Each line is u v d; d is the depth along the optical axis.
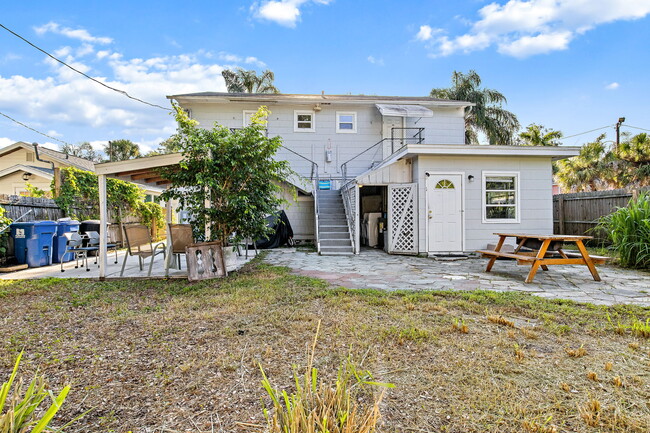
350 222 10.45
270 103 13.55
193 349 2.89
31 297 4.71
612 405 2.03
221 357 2.72
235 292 4.78
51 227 7.83
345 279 5.86
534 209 9.50
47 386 2.30
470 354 2.72
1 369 2.55
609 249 8.16
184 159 5.82
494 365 2.53
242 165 6.07
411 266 7.35
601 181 18.67
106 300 4.50
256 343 2.99
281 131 13.72
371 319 3.58
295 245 12.31
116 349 2.91
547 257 6.35
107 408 2.06
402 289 5.02
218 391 2.24
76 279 5.89
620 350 2.78
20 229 7.37
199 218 6.19
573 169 19.58
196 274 5.62
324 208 11.77
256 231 6.52
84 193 10.49
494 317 3.50
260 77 25.88
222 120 13.38
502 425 1.87
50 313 3.95
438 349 2.82
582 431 1.81
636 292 4.78
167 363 2.64
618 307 3.92
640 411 1.97
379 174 9.73
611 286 5.19
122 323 3.58
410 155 9.36
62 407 2.07
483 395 2.14
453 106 14.26
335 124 13.95
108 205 11.53
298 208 12.89
